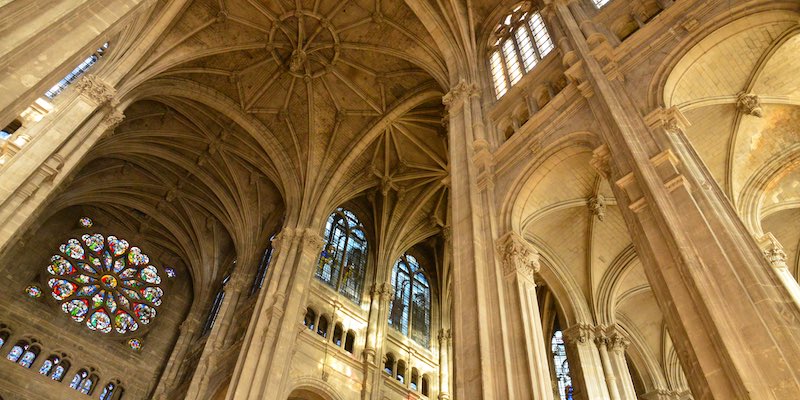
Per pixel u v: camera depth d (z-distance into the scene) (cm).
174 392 2558
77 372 2527
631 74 1384
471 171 1677
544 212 1653
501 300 1288
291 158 2844
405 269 3108
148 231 3238
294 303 2238
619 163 1173
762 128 1563
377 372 2352
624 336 1823
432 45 2378
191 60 2441
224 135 2878
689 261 878
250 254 2900
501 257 1410
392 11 2461
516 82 1950
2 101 907
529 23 2133
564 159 1498
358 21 2531
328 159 2827
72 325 2658
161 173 3084
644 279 1953
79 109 1844
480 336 1204
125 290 2980
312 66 2695
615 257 1906
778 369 713
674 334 858
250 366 2003
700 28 1321
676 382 1977
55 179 1709
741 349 754
